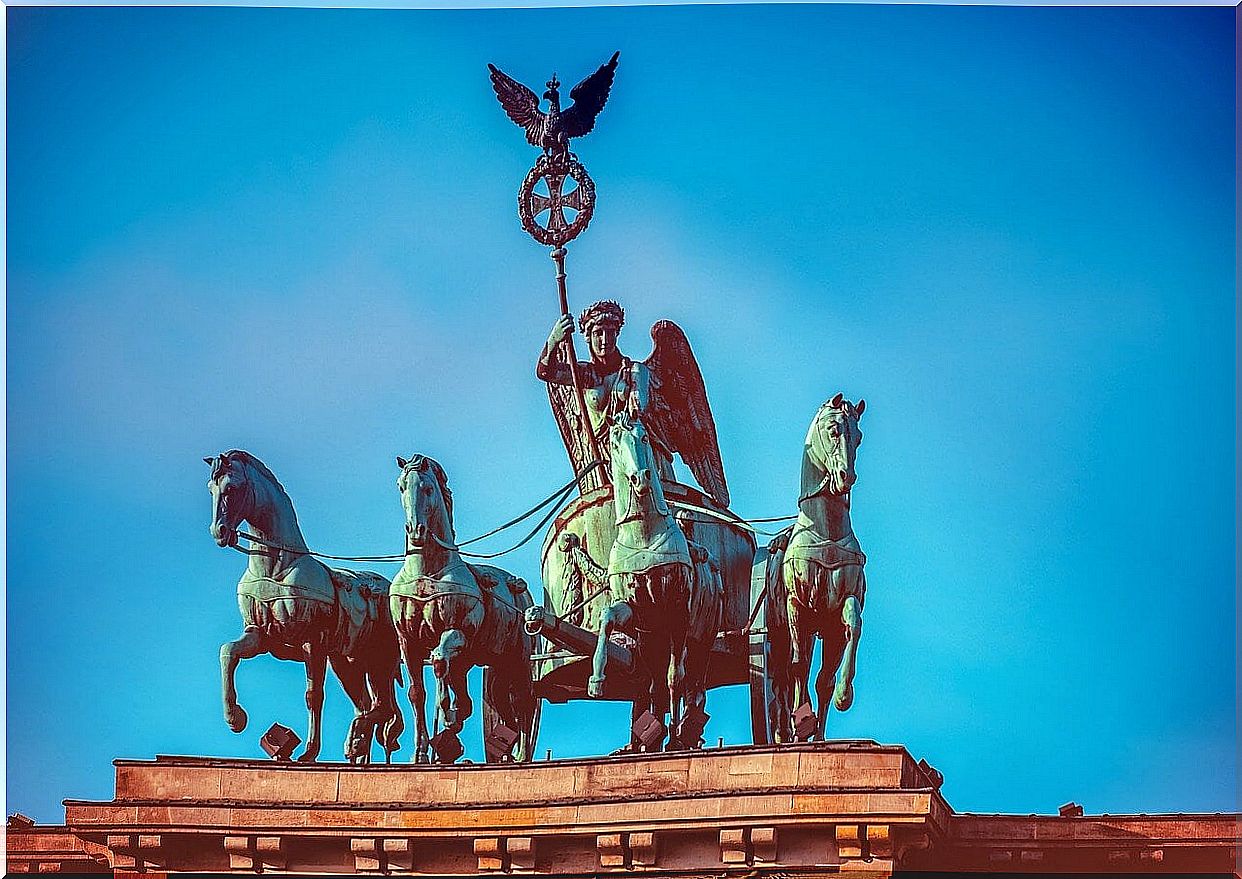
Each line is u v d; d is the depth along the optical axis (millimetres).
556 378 65375
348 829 58875
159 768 60250
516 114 67375
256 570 62969
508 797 58375
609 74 67688
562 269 66375
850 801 54500
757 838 55000
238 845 59156
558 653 63406
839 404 59969
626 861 56594
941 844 58375
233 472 62656
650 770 57219
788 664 61250
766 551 63969
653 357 66000
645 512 58938
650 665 59594
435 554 61688
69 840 64500
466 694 62875
